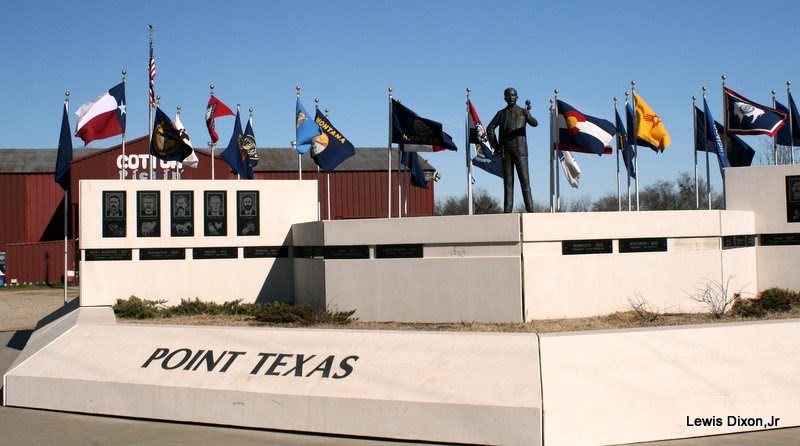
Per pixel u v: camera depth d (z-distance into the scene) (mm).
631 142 29406
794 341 15000
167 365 15945
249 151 31203
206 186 28562
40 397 16641
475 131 27203
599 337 14438
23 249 53969
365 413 13883
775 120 28297
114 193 27812
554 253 22203
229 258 28781
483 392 13477
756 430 13859
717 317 21734
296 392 14398
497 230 22078
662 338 14578
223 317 24625
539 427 12906
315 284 25797
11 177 56812
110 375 16094
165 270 28141
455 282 22547
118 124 28578
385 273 23500
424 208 58000
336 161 28922
